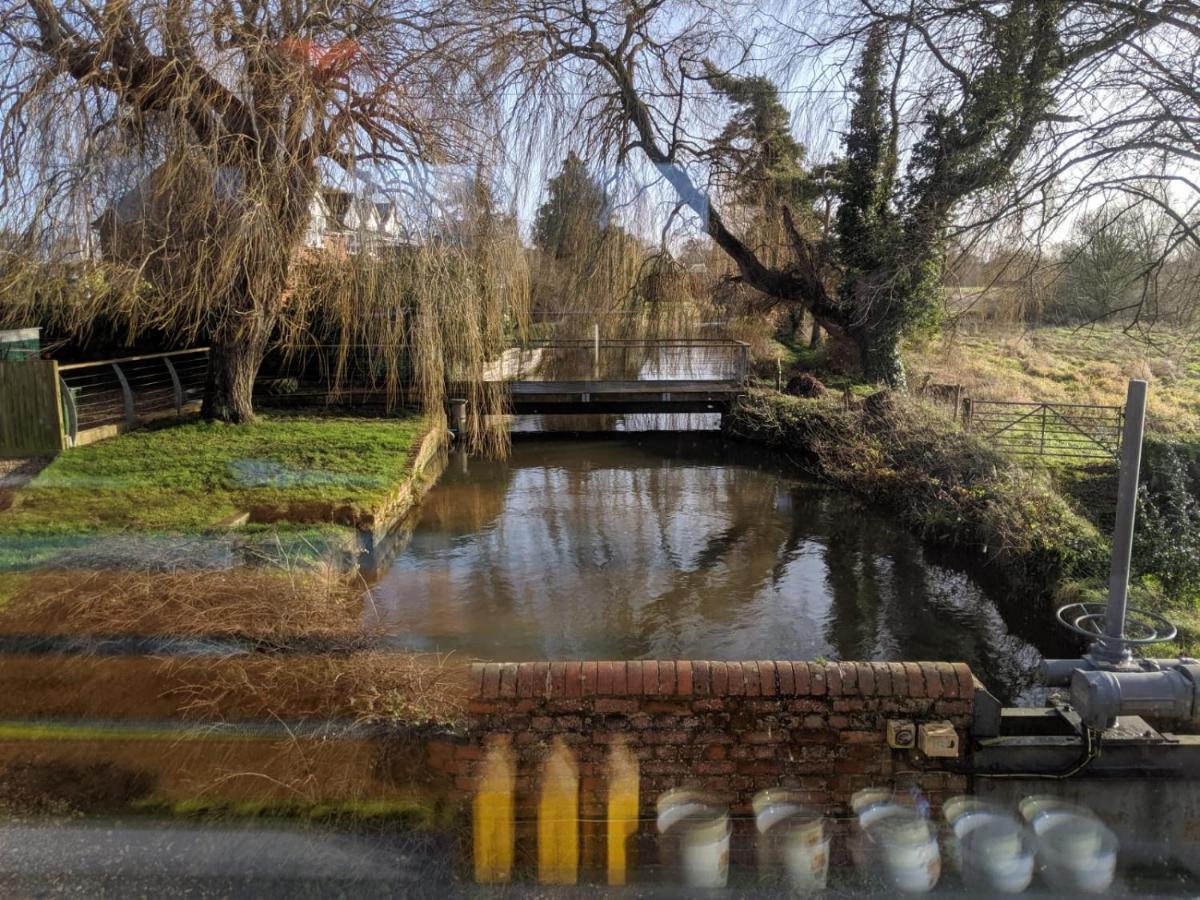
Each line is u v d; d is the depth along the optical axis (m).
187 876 3.08
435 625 6.97
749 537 10.18
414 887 3.05
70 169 8.59
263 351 13.23
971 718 3.44
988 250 10.06
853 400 15.13
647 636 6.89
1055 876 3.07
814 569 8.90
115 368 12.57
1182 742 3.38
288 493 8.85
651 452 16.02
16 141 8.59
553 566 8.84
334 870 3.11
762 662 3.53
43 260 8.91
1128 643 3.47
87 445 11.09
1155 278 9.30
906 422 12.94
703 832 3.36
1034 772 3.40
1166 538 7.48
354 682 3.88
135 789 3.50
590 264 16.91
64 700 3.89
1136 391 3.24
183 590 4.65
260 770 3.56
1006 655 6.78
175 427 12.41
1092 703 3.18
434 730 3.54
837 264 17.58
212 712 3.78
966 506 9.45
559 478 13.70
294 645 4.19
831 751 3.44
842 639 6.98
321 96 9.61
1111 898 2.97
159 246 9.29
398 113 9.90
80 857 3.14
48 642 4.20
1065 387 17.78
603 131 15.95
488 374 10.98
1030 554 7.79
